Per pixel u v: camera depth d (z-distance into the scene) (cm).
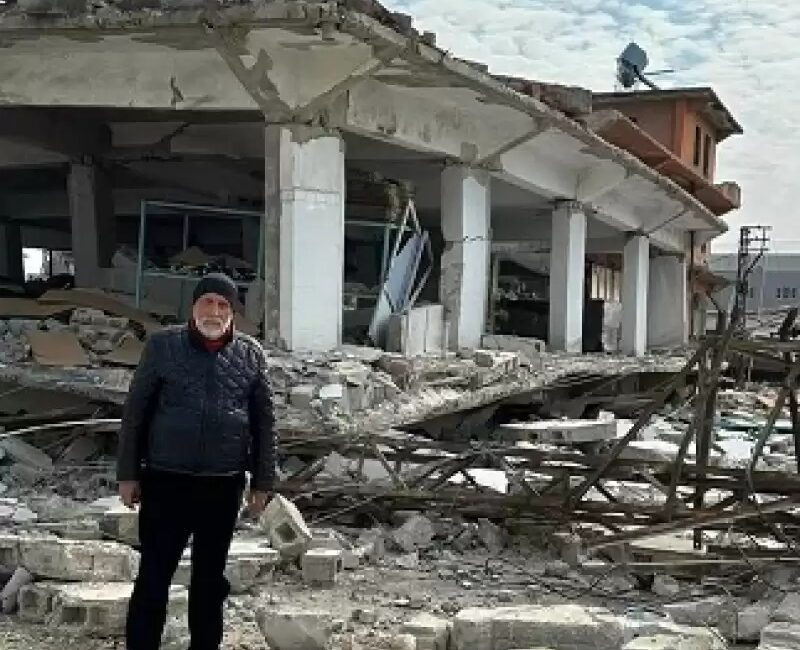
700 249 3158
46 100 1150
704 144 3512
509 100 1255
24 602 568
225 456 465
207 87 1100
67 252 2739
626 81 3584
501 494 783
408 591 644
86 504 786
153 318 1184
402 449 836
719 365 758
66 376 979
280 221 1070
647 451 1122
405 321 1263
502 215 2216
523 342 1606
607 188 1852
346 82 1042
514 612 536
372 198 1474
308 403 915
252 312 1250
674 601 644
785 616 571
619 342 2627
